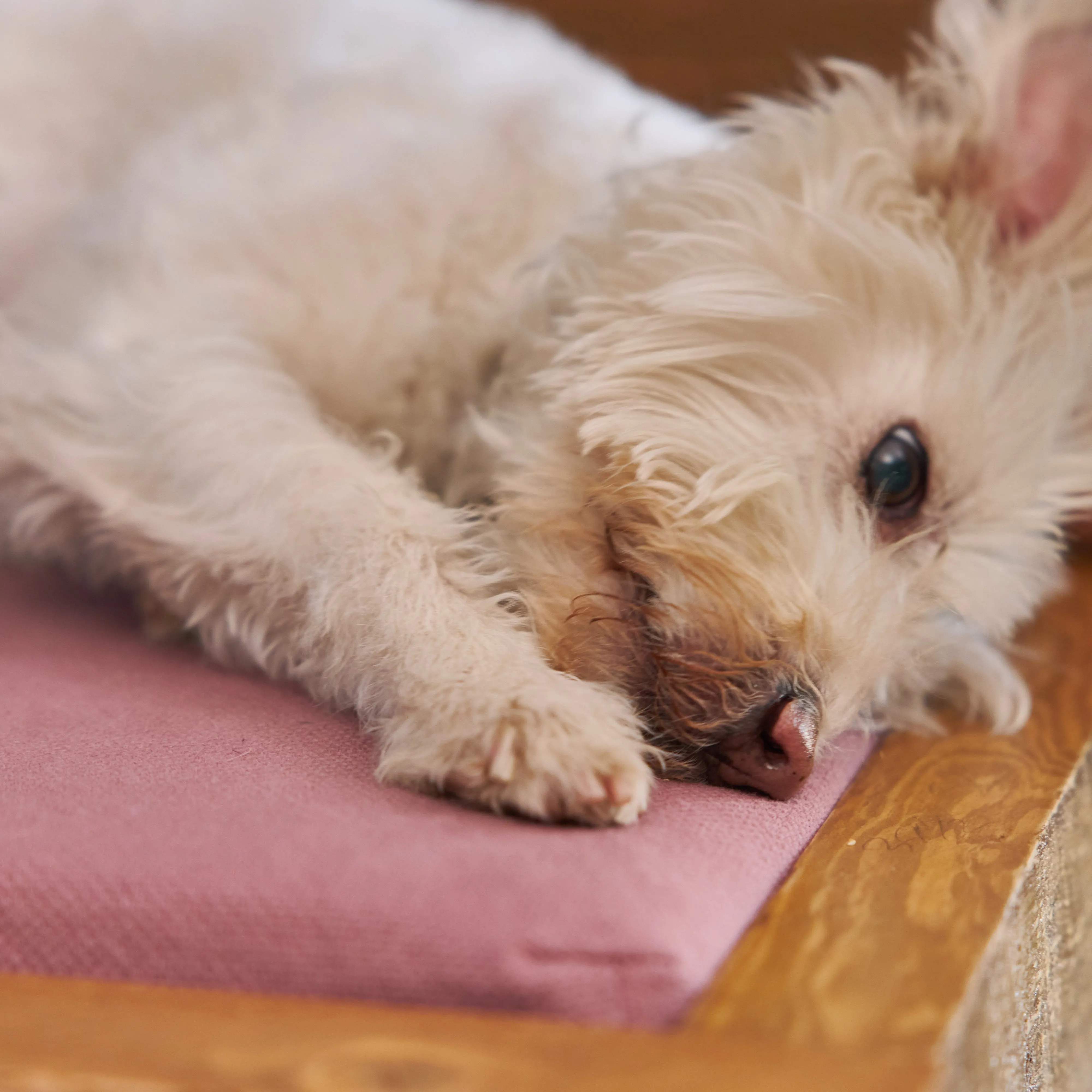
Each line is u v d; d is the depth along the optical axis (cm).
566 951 48
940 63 64
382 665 56
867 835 54
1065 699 65
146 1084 45
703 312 59
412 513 58
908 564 60
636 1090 45
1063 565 68
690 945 48
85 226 70
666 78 96
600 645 56
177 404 61
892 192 62
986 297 61
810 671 56
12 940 50
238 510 60
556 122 67
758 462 58
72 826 51
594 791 52
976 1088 48
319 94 68
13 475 65
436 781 53
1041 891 54
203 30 73
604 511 57
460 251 65
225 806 52
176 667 62
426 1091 45
